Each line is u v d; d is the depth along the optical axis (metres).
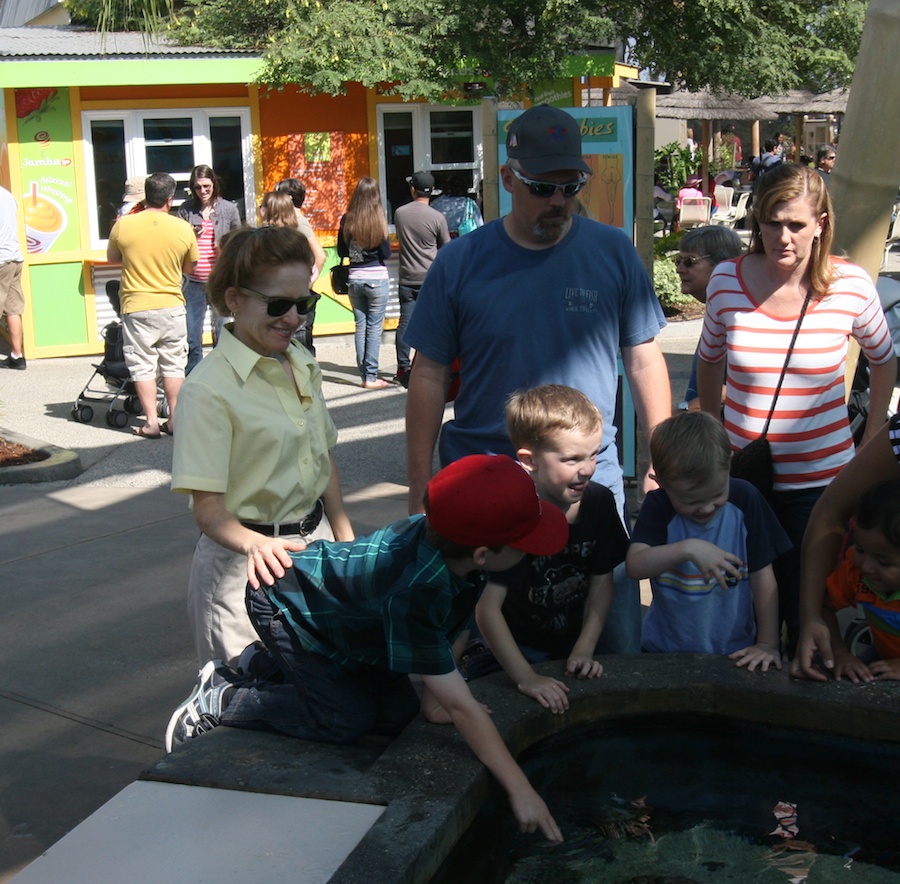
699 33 13.56
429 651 2.40
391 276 12.88
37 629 4.89
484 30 12.08
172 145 11.94
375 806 2.27
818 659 2.93
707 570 2.93
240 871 2.07
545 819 2.39
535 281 3.21
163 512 6.64
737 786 2.67
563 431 2.83
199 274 9.51
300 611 2.65
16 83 10.85
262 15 11.77
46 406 9.70
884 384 3.65
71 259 11.84
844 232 4.13
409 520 2.62
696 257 4.61
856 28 14.97
